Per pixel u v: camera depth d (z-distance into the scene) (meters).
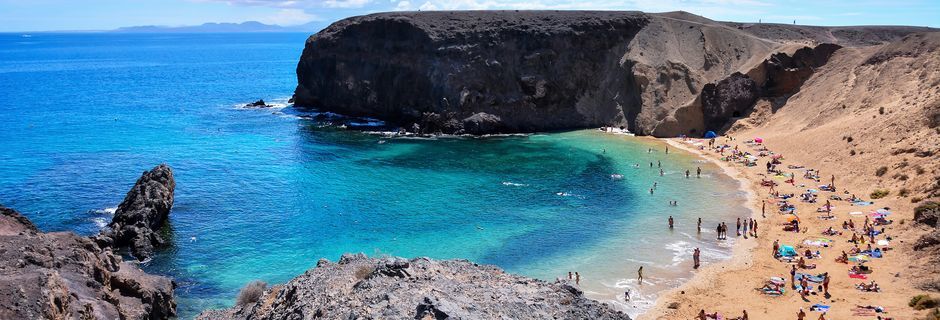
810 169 83.75
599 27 130.50
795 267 53.28
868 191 70.81
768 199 73.50
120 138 116.31
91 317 36.38
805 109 104.75
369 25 136.25
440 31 129.62
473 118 120.00
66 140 113.88
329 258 58.91
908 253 52.34
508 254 58.94
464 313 26.89
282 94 193.00
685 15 147.88
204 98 180.50
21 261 38.56
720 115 112.62
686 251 58.53
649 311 46.75
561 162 95.38
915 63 92.56
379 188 82.19
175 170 91.62
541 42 127.38
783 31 147.62
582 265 55.88
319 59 146.12
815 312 44.59
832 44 113.56
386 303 28.45
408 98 128.00
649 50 127.38
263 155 102.12
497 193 79.19
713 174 85.88
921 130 74.69
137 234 61.22
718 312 45.78
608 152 101.62
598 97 127.88
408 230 66.00
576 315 29.92
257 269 56.62
